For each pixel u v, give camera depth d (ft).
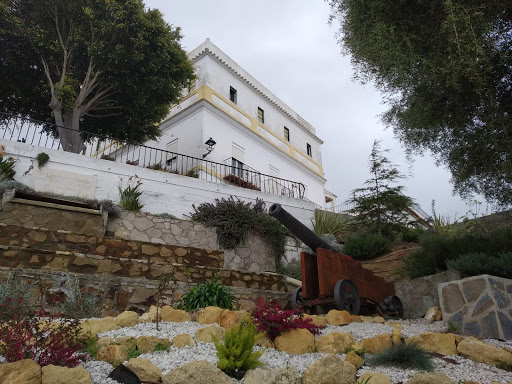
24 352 12.23
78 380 11.42
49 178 42.39
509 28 24.71
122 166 47.16
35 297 22.12
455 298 22.40
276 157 80.74
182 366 12.51
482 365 16.28
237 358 13.64
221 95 71.92
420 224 56.75
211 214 45.93
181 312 19.06
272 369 13.17
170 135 69.97
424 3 24.77
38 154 42.27
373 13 24.99
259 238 47.16
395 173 54.60
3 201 34.86
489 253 27.86
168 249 32.78
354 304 27.09
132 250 30.99
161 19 55.21
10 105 59.98
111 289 25.13
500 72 25.17
